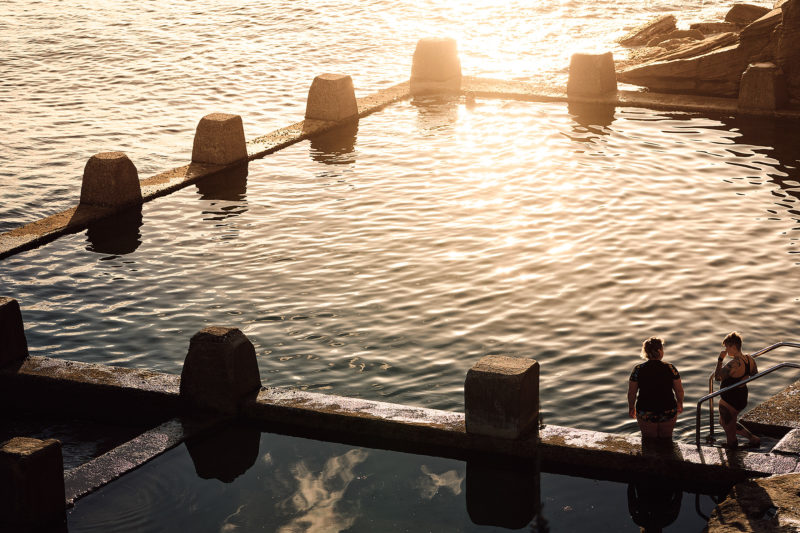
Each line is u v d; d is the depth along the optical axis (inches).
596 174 933.2
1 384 550.9
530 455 463.8
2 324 552.7
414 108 1198.3
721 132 1067.9
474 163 979.3
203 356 511.5
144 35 1674.5
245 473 472.1
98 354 609.6
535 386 474.6
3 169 997.2
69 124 1168.8
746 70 1154.7
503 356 482.9
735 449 453.1
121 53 1551.4
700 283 685.9
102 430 527.2
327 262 745.0
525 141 1048.8
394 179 939.3
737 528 387.2
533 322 633.0
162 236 813.2
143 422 531.5
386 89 1262.3
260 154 1026.1
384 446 493.0
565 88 1242.6
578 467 459.8
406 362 586.6
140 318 658.8
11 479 415.5
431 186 914.7
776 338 604.7
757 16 1421.0
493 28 1697.8
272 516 436.5
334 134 1101.7
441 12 1828.2
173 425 506.9
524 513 435.2
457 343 608.1
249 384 523.2
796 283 683.4
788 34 1122.0
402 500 448.1
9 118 1193.4
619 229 792.9
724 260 725.9
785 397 505.7
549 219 819.4
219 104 1258.6
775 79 1119.0
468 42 1596.9
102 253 780.6
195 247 786.2
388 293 684.7
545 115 1149.1
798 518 388.5
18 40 1652.3
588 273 706.8
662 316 636.1
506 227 804.6
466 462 477.4
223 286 708.0
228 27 1728.6
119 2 1974.7
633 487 450.6
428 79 1289.4
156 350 613.6
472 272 715.4
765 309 643.5
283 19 1782.7
